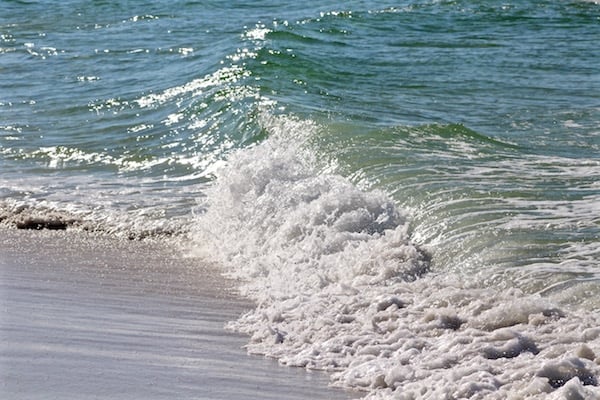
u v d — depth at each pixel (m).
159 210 16.20
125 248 14.08
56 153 20.84
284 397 7.49
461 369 7.64
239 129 20.83
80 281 11.79
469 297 9.77
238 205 14.55
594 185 14.30
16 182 18.56
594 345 8.11
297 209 13.58
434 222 12.82
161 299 10.99
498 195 13.67
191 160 19.67
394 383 7.69
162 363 8.21
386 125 19.31
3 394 7.01
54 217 15.94
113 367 7.93
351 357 8.45
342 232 12.69
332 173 15.97
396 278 11.05
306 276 11.70
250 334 9.45
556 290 10.12
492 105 22.70
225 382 7.78
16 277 11.84
